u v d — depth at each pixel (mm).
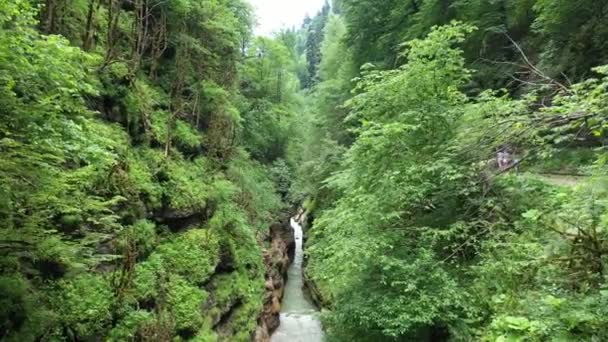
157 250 11672
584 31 14070
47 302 7379
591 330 5297
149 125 13859
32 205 6488
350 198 11523
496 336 6355
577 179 10547
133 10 15891
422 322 8609
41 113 5539
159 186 12672
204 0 18859
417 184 10562
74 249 7117
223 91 18906
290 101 35594
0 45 4941
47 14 10227
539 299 6555
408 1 24141
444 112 10750
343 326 10414
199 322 11023
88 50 11406
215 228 14852
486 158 6719
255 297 16047
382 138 10789
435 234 9430
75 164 8406
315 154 32000
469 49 19938
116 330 8391
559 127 4977
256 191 20984
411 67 11250
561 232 6773
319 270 12055
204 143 17969
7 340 6098
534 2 17500
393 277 9438
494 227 9406
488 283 8492
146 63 16016
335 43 42125
